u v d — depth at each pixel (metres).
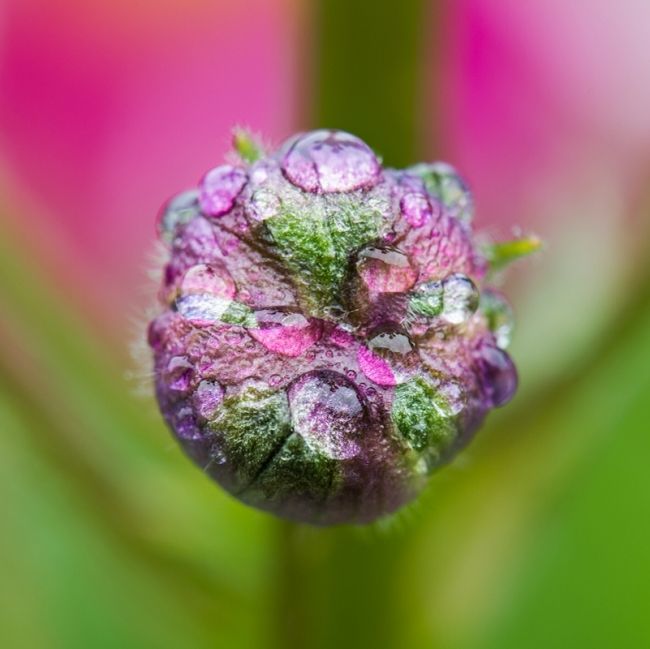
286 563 0.12
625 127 0.14
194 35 0.15
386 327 0.09
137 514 0.12
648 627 0.13
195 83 0.15
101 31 0.15
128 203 0.15
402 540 0.12
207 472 0.10
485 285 0.10
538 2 0.15
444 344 0.10
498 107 0.15
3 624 0.14
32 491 0.13
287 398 0.09
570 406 0.12
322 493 0.10
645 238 0.12
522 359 0.12
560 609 0.13
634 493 0.13
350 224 0.09
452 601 0.12
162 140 0.15
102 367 0.12
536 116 0.15
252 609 0.12
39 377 0.12
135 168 0.15
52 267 0.12
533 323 0.12
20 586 0.13
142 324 0.10
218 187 0.10
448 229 0.10
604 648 0.13
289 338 0.09
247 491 0.10
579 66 0.15
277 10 0.15
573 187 0.14
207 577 0.12
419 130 0.12
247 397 0.09
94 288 0.13
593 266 0.12
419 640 0.12
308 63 0.12
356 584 0.12
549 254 0.12
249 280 0.10
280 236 0.09
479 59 0.15
